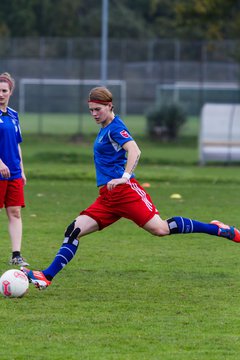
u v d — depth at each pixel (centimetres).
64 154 7250
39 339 1731
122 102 11762
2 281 2094
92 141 9225
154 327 1825
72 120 12325
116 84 11750
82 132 10062
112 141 2103
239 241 2248
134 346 1686
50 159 7100
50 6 14988
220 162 7025
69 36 14988
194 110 11775
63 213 3800
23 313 1939
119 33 15638
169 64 11512
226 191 4866
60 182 5384
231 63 11650
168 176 5612
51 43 11475
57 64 11594
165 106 9675
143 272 2442
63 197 4459
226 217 3656
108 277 2364
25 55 11262
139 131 10350
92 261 2620
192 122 11619
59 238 3073
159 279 2339
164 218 3578
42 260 2619
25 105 12281
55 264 2120
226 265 2562
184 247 2911
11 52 11250
